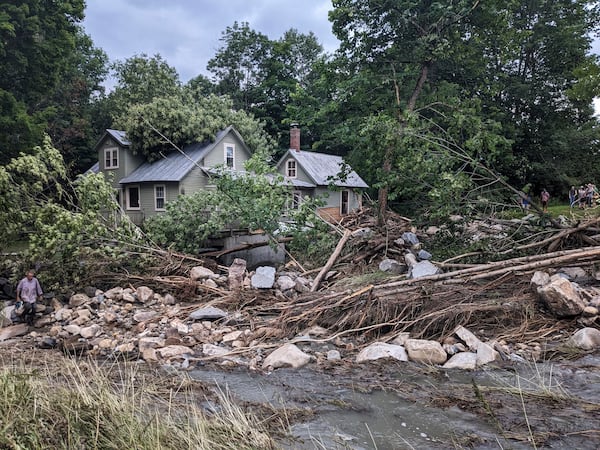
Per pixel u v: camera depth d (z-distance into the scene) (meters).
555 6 27.48
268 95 40.16
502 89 23.03
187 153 23.64
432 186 11.24
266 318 8.44
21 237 10.73
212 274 10.64
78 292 10.13
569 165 28.17
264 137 29.14
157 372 6.07
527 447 3.95
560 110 28.97
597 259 8.40
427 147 11.07
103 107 34.66
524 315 7.34
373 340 7.25
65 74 30.25
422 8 16.19
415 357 6.42
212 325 8.22
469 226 11.73
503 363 6.11
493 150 11.54
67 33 23.67
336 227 12.16
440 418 4.58
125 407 3.88
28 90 22.94
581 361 6.00
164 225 12.76
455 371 5.95
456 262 10.34
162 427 3.60
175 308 9.16
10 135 20.61
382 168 12.66
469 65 19.06
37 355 6.87
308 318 8.02
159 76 32.94
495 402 4.91
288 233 11.67
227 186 11.55
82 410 3.72
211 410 4.65
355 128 16.33
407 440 4.12
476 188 10.83
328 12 16.41
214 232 13.28
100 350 7.20
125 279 10.44
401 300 7.79
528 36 26.20
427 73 16.95
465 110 14.66
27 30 21.12
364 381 5.67
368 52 16.98
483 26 17.16
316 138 37.56
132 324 8.40
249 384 5.65
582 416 4.50
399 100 16.70
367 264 11.53
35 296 8.81
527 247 9.72
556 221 10.38
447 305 7.60
